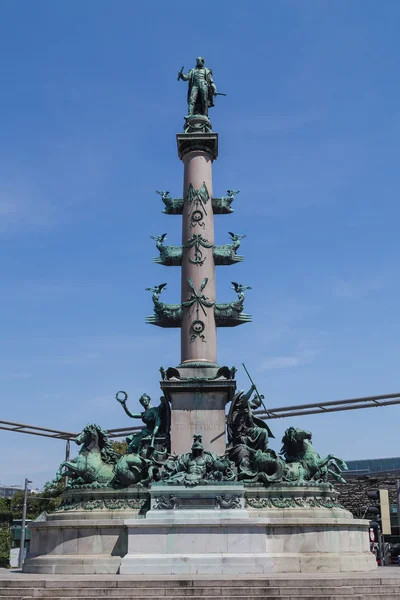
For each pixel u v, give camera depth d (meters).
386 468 76.06
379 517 28.59
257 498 27.03
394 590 19.03
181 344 32.72
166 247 34.34
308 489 27.52
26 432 47.56
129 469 27.84
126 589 18.92
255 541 24.62
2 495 108.50
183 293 33.41
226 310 33.06
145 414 32.19
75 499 28.08
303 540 25.28
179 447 30.31
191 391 31.16
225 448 30.22
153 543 24.66
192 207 34.75
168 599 18.20
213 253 34.06
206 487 26.11
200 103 37.88
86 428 30.23
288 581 19.45
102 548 25.45
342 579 19.70
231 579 19.66
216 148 36.34
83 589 18.95
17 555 74.75
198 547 24.55
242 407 31.39
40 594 18.89
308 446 30.06
